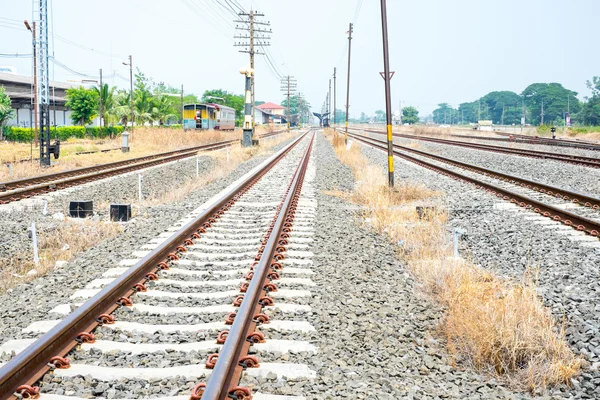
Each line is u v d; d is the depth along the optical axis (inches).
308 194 658.2
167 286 286.7
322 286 289.4
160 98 3134.8
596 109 5315.0
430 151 1443.2
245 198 624.1
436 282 295.6
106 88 2390.5
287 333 222.1
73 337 209.2
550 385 192.1
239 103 5634.8
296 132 3978.8
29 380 175.3
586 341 222.8
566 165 912.9
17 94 2293.3
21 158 1103.6
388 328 236.2
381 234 444.8
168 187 765.3
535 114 7076.8
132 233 442.9
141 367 190.4
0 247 393.1
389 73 668.1
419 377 193.3
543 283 301.9
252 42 1897.1
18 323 239.3
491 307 233.1
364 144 1936.5
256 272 273.6
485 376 200.1
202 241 392.8
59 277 318.3
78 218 503.8
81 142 1792.6
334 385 180.4
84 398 168.7
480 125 3934.5
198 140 1835.6
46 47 969.5
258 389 173.5
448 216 501.0
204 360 195.0
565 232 418.9
